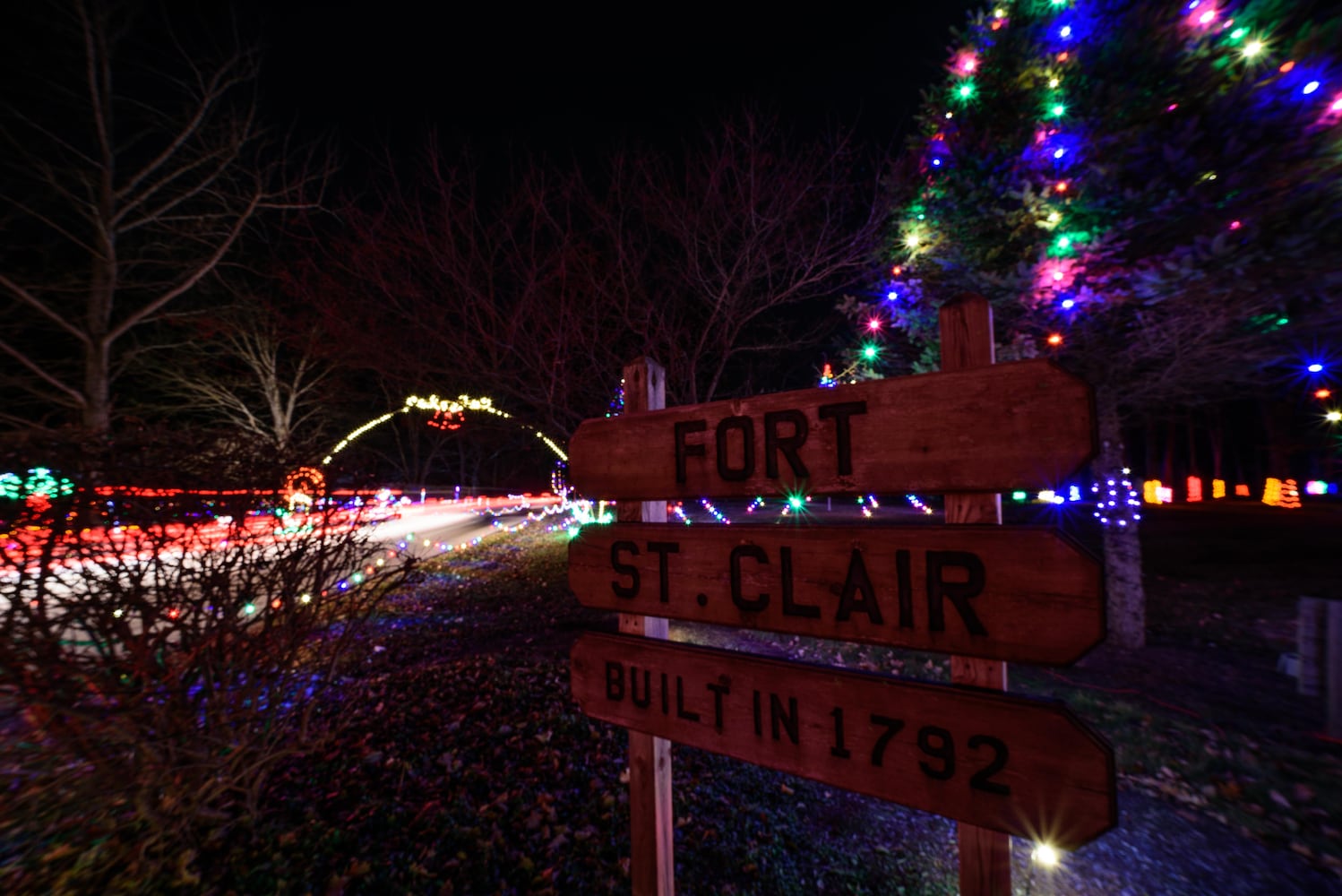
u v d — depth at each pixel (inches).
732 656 72.6
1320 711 171.0
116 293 655.8
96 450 109.6
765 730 69.6
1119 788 141.9
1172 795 137.2
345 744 163.2
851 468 64.5
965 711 57.1
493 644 260.5
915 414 60.9
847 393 65.1
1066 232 171.6
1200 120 158.9
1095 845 123.4
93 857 115.8
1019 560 54.5
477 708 183.9
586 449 90.0
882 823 134.3
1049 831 52.6
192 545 116.3
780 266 353.7
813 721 66.1
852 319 255.9
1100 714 173.9
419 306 341.1
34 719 107.0
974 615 56.6
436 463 1568.7
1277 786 135.6
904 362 248.4
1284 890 108.3
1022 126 189.2
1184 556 378.0
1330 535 418.0
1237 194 147.6
